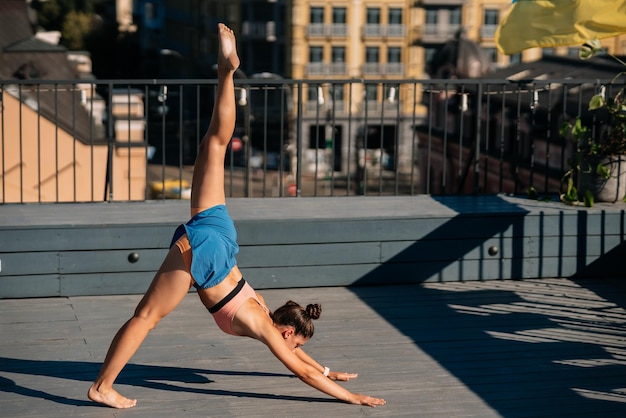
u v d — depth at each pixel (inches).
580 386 192.4
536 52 2564.0
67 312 235.6
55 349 210.1
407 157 2036.2
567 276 274.4
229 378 195.2
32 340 215.3
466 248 267.4
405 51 2503.7
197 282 173.5
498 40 307.4
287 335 183.2
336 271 261.0
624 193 285.7
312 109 1994.3
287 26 2496.3
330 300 250.4
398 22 2492.6
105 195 279.4
